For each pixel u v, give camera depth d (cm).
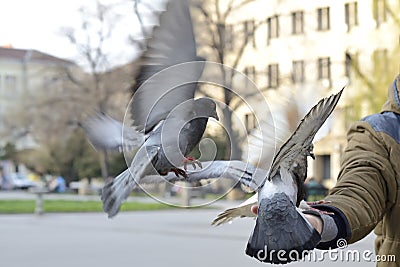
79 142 4325
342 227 262
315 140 229
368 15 2253
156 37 292
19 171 6444
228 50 2031
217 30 1812
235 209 257
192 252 1232
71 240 1476
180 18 290
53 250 1283
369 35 2219
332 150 2277
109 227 1823
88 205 2923
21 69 5847
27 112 4419
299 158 231
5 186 5869
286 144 226
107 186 296
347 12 2358
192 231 1648
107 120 303
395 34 2075
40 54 4422
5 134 4572
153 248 1305
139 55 295
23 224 1967
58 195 4219
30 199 3638
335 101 219
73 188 4347
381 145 297
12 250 1285
